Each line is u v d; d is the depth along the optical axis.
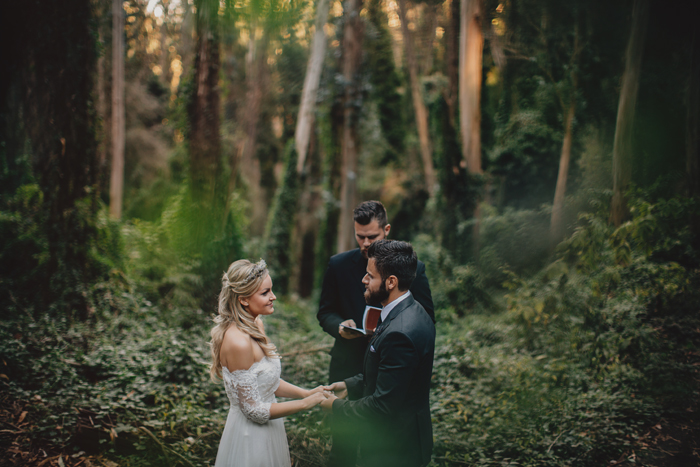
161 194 17.61
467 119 13.42
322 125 18.14
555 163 13.83
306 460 3.46
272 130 25.31
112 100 13.61
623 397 4.31
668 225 6.25
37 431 3.41
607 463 3.42
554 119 13.35
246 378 2.32
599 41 11.15
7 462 3.13
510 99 14.12
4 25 6.38
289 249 17.27
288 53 17.12
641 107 8.46
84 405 3.79
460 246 12.12
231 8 7.75
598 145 11.05
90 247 6.51
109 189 13.90
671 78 8.70
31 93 7.19
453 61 14.23
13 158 8.85
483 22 12.80
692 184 7.50
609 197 7.70
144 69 17.59
